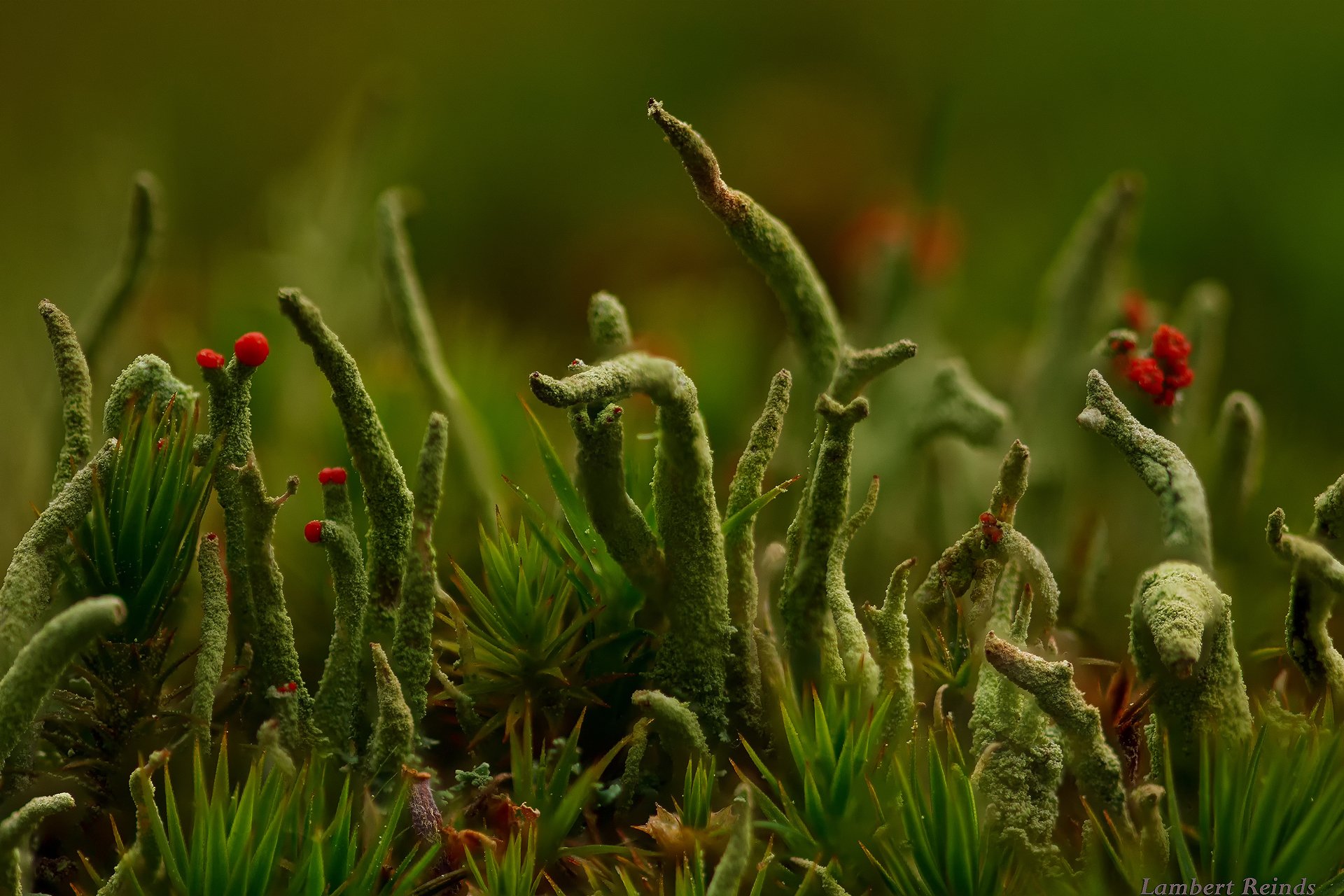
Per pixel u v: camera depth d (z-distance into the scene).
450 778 0.23
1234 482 0.25
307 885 0.22
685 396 0.23
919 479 0.26
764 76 0.70
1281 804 0.22
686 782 0.23
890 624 0.23
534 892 0.23
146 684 0.23
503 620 0.23
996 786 0.22
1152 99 0.61
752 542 0.23
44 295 0.37
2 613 0.22
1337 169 0.54
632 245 0.55
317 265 0.32
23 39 0.70
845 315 0.37
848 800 0.23
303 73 0.72
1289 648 0.23
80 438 0.23
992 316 0.47
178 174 0.63
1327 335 0.47
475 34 0.72
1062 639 0.24
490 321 0.31
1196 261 0.52
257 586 0.23
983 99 0.64
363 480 0.23
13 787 0.23
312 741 0.23
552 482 0.23
